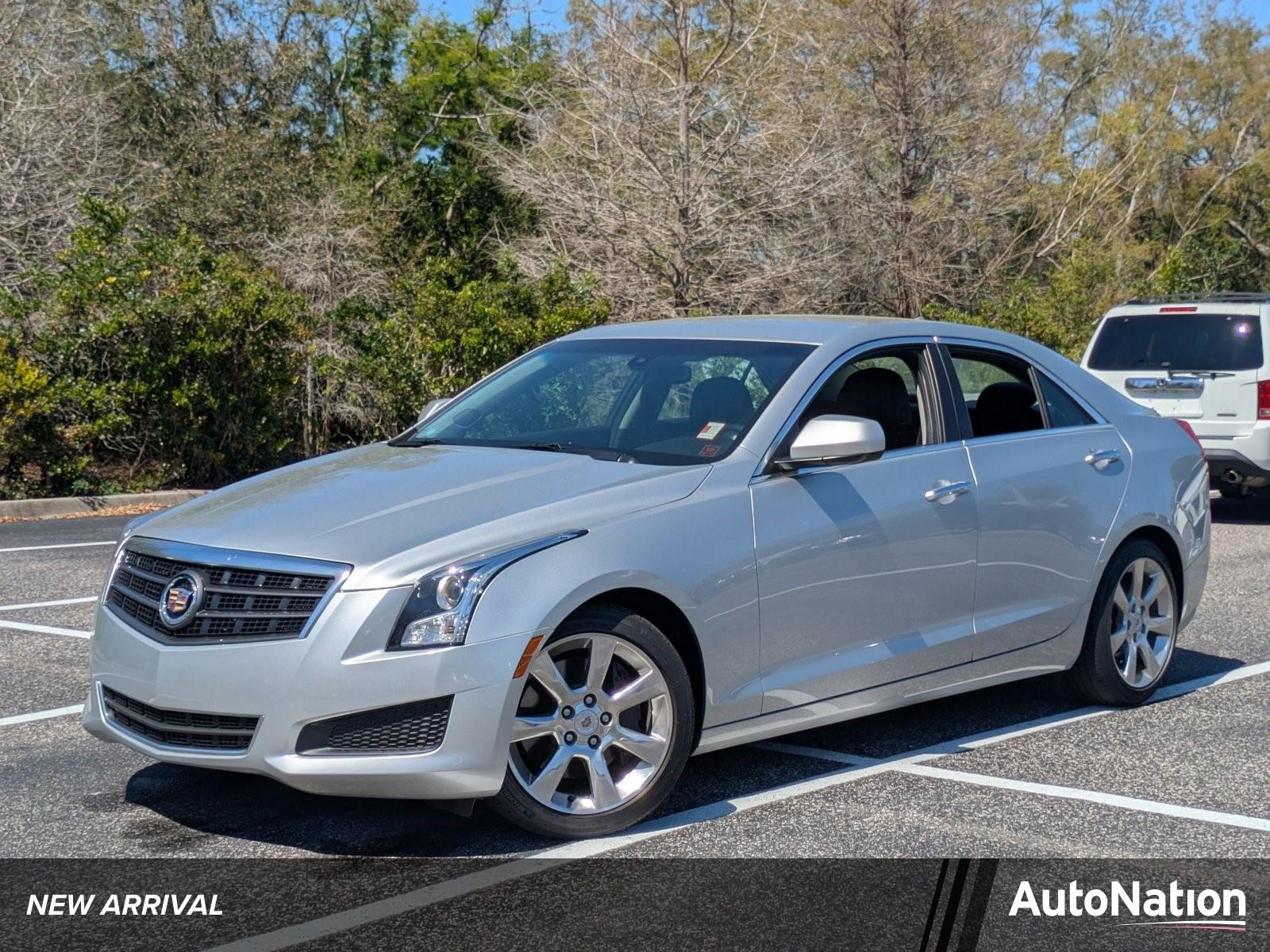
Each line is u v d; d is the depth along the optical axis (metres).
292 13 29.64
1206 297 13.37
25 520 13.96
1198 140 52.69
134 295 15.82
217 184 24.70
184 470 16.42
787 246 23.50
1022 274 33.19
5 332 15.80
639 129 22.58
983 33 29.92
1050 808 5.00
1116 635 6.44
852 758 5.60
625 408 5.55
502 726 4.29
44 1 22.14
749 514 4.97
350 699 4.20
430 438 5.79
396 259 27.23
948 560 5.62
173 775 5.30
